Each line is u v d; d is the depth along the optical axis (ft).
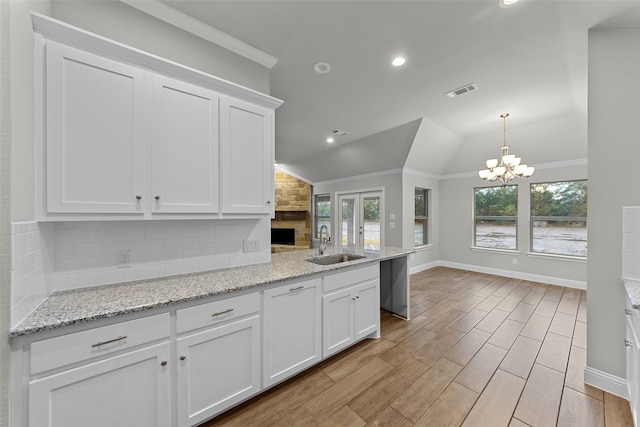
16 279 3.49
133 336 4.18
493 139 15.47
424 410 5.57
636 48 5.80
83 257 5.11
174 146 5.35
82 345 3.78
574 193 14.55
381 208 18.62
